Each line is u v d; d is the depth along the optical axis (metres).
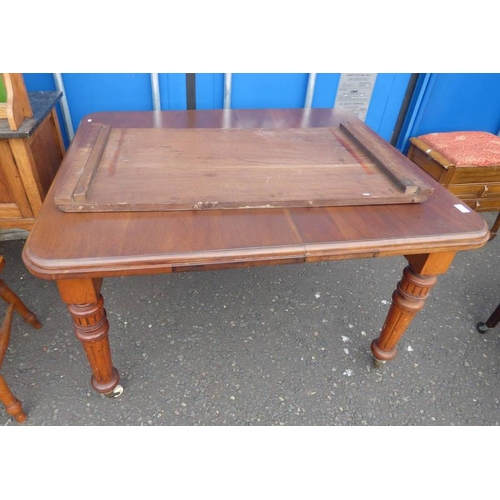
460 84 2.41
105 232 1.05
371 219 1.17
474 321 1.92
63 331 1.70
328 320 1.85
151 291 1.93
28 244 1.00
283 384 1.57
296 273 2.11
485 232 1.17
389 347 1.56
